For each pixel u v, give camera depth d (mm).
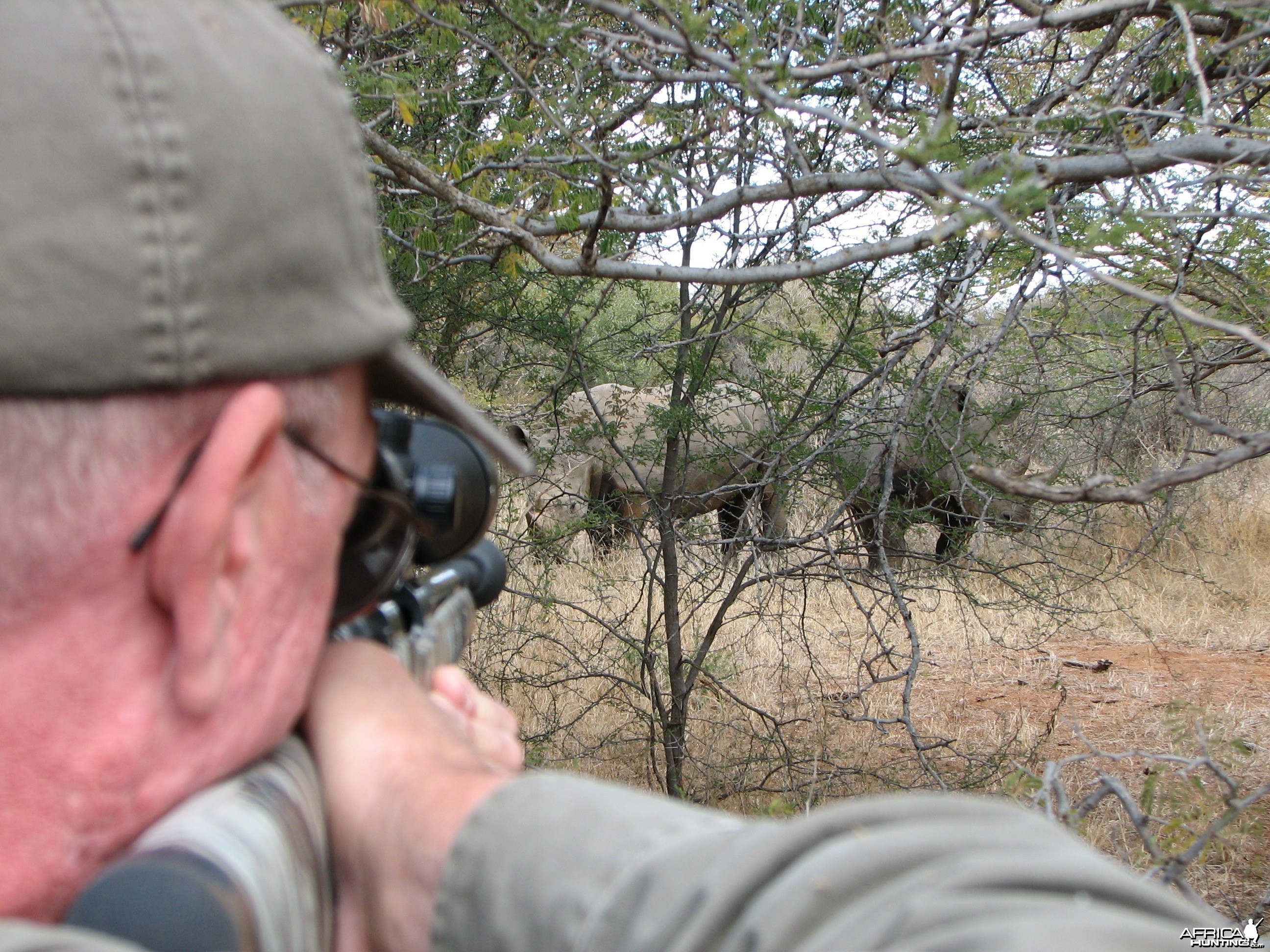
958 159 1396
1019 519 4395
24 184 491
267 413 549
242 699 608
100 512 528
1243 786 3635
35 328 493
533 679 4559
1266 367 2812
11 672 539
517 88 2441
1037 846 465
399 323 663
